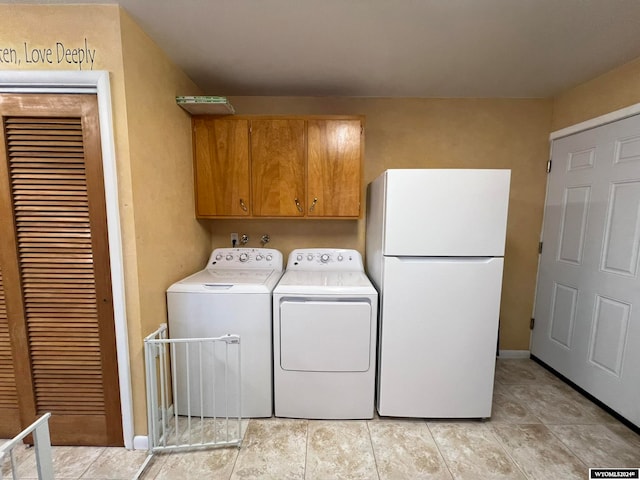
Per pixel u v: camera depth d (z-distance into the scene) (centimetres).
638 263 162
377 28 141
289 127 199
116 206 133
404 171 153
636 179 163
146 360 140
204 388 170
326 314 163
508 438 158
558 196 218
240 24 138
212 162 202
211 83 202
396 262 158
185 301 165
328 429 163
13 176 133
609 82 180
